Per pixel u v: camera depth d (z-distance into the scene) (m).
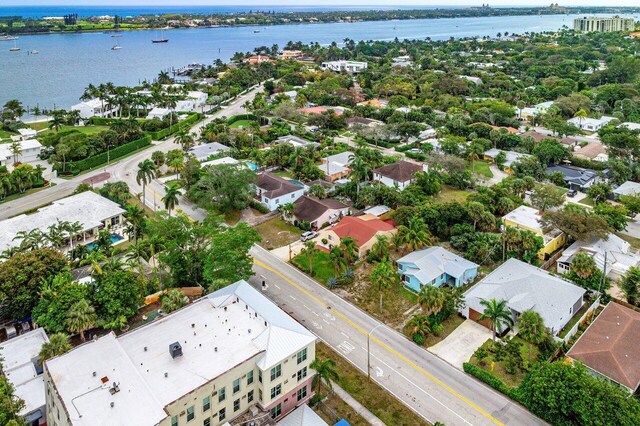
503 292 71.31
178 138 152.62
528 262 84.31
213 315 57.62
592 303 73.44
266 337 53.12
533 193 106.00
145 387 45.75
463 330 68.88
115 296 66.50
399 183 120.19
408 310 73.75
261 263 87.06
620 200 108.56
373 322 70.94
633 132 153.38
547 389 51.03
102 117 196.50
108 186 113.00
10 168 134.88
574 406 48.72
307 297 76.88
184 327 55.25
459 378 59.72
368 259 86.62
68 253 87.19
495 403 55.69
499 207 103.81
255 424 49.91
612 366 56.31
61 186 124.00
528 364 60.59
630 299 73.75
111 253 79.81
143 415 42.72
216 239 74.00
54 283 66.50
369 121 182.88
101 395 44.69
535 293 70.31
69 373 47.44
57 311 63.34
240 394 50.22
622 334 61.69
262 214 108.44
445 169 126.50
